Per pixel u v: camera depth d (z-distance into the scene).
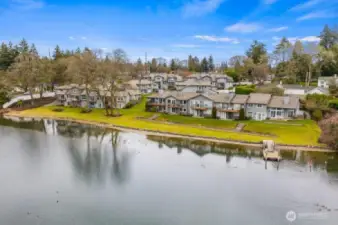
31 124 78.69
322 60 110.38
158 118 82.69
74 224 30.42
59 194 36.84
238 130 68.19
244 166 47.19
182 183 40.50
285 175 43.50
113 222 30.89
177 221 31.30
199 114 83.44
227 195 37.19
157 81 138.75
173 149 56.44
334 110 71.19
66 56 148.38
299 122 71.06
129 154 53.19
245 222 31.22
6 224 30.36
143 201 35.34
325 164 47.91
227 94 83.31
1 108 99.50
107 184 39.97
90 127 75.56
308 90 89.25
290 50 127.38
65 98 106.88
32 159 49.72
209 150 55.72
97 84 93.88
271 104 76.31
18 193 36.94
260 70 117.19
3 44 142.12
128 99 101.94
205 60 190.88
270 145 54.84
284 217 32.25
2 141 60.62
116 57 112.56
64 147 57.19
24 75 102.50
